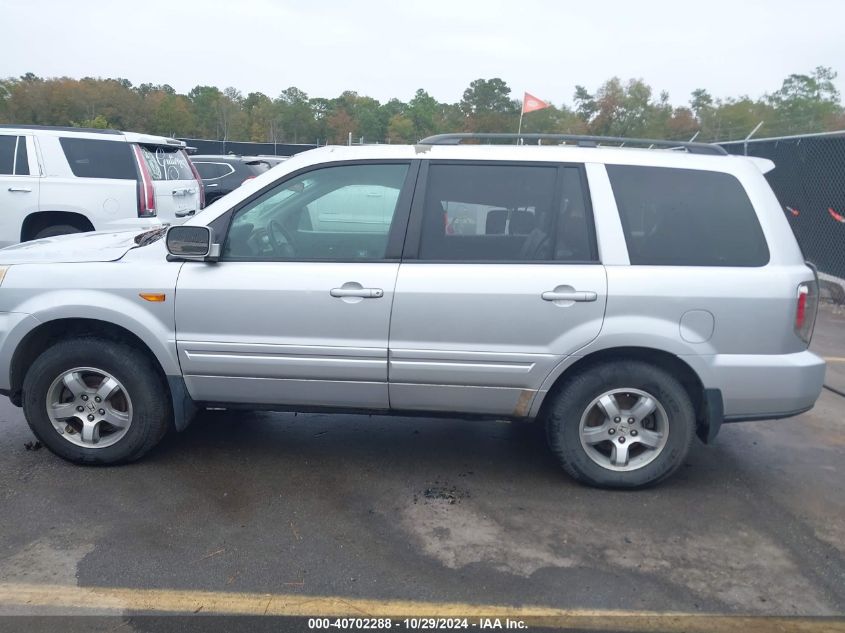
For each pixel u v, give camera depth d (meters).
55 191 8.46
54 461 4.52
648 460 4.26
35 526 3.73
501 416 4.29
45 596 3.15
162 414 4.41
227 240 4.24
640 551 3.66
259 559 3.49
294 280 4.12
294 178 4.26
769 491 4.39
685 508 4.13
